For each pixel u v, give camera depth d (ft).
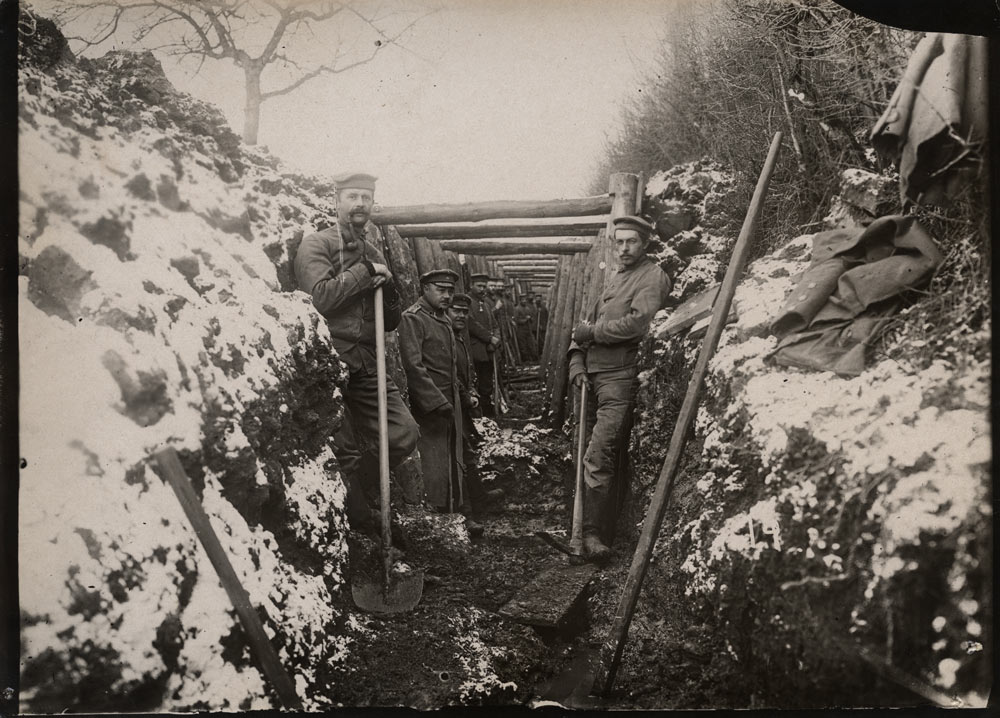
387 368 11.28
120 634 6.50
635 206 11.21
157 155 8.77
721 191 10.94
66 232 7.84
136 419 7.20
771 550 7.70
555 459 12.76
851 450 7.65
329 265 9.89
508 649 9.10
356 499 10.16
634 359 11.36
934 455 7.51
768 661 7.61
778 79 9.98
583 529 11.05
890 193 8.69
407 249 11.94
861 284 8.37
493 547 10.85
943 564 7.31
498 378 14.37
